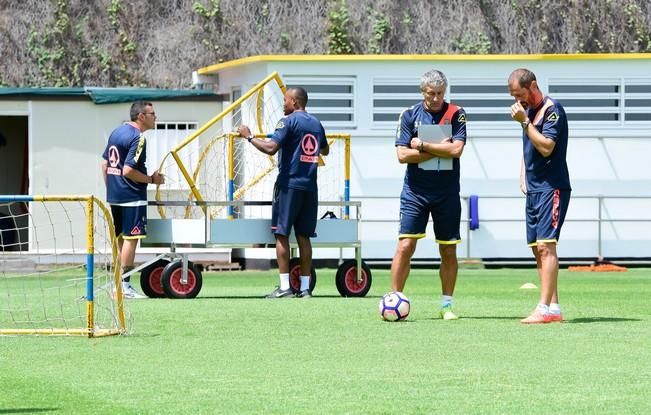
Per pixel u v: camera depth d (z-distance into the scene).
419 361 25.53
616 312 37.22
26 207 69.88
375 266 67.31
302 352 27.02
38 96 68.19
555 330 31.34
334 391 21.70
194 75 75.06
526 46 81.75
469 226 67.62
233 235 43.16
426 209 34.16
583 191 68.75
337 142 67.00
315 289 48.78
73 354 26.78
